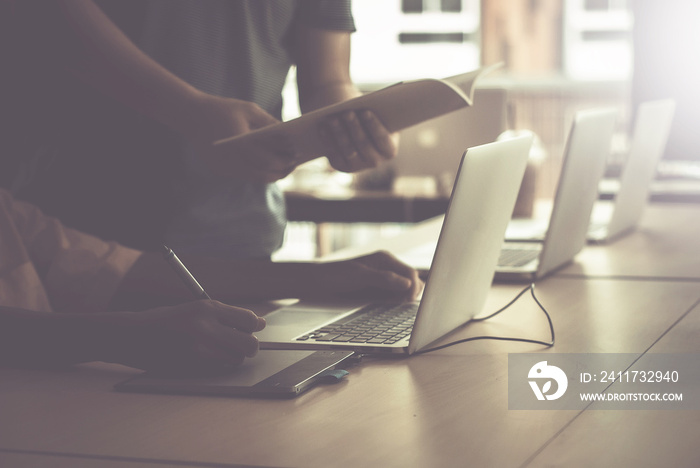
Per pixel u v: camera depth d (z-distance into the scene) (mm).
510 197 1222
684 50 3068
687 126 3104
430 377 942
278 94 1787
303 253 6203
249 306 1354
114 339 924
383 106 1253
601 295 1437
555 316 1271
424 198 3705
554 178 6445
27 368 1001
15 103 1554
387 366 994
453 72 6871
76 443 750
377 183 3922
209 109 1340
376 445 731
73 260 1223
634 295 1434
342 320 1188
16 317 970
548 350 1062
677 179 3359
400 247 2008
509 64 6781
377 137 1300
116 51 1356
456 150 3734
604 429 765
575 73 6703
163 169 1638
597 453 707
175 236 1653
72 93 1570
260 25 1675
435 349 1067
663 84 3107
